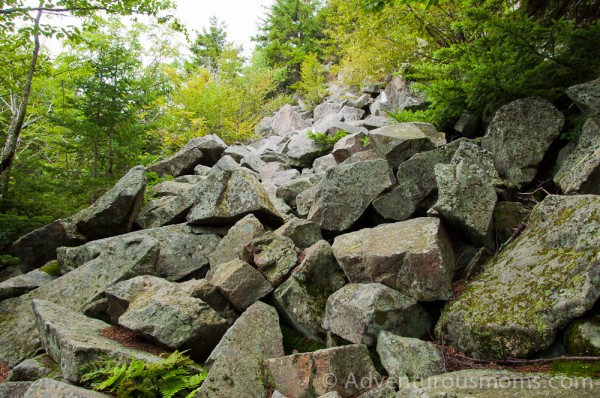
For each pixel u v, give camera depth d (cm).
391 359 429
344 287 535
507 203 591
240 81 2814
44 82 1288
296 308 555
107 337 543
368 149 1088
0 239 896
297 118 2348
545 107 668
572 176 538
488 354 415
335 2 1528
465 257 563
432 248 496
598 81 616
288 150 1584
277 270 607
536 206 528
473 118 819
